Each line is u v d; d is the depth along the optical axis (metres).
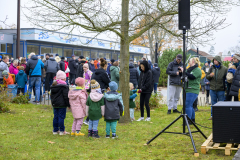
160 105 11.84
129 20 7.94
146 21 7.78
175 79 9.95
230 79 8.04
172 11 7.55
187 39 7.88
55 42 27.09
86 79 9.54
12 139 6.05
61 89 6.41
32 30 25.17
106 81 8.30
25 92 11.96
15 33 26.14
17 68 13.38
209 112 10.50
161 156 4.96
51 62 12.91
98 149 5.49
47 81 12.88
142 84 8.67
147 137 6.48
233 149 4.98
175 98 10.33
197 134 6.79
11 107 10.42
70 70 17.30
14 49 26.28
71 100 6.47
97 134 6.41
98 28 7.49
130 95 8.68
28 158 4.80
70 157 4.92
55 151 5.27
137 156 5.00
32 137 6.30
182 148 5.53
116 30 7.73
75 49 30.88
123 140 6.19
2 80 11.66
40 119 8.44
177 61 9.88
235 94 7.59
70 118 8.78
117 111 6.35
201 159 4.79
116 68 10.54
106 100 6.34
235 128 5.02
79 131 6.60
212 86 8.65
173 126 7.78
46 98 13.58
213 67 8.63
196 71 7.43
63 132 6.59
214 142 5.14
